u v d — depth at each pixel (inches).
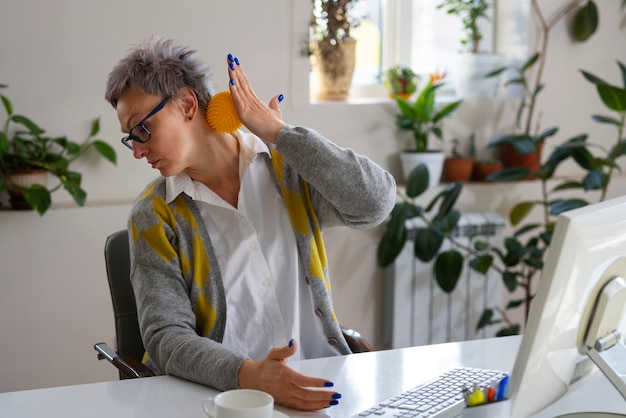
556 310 46.6
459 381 61.7
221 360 60.7
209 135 70.4
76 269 116.0
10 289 113.3
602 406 59.4
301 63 126.0
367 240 134.1
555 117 146.8
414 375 64.9
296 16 124.5
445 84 146.9
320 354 74.6
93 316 118.3
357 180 68.1
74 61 113.7
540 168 142.5
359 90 142.8
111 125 116.9
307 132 67.9
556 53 145.1
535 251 133.0
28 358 115.9
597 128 150.7
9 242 112.1
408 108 130.9
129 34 115.7
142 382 62.8
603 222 48.0
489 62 142.0
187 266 69.7
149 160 68.1
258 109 68.7
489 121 142.6
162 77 66.4
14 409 57.2
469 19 144.3
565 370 51.1
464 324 140.9
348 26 131.7
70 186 109.6
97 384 62.4
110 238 79.0
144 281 68.9
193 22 118.7
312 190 74.7
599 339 51.4
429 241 127.6
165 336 65.2
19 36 110.7
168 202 70.2
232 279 71.0
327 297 73.4
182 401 58.9
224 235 71.5
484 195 140.9
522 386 47.3
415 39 146.5
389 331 137.1
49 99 113.3
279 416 52.7
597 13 143.0
